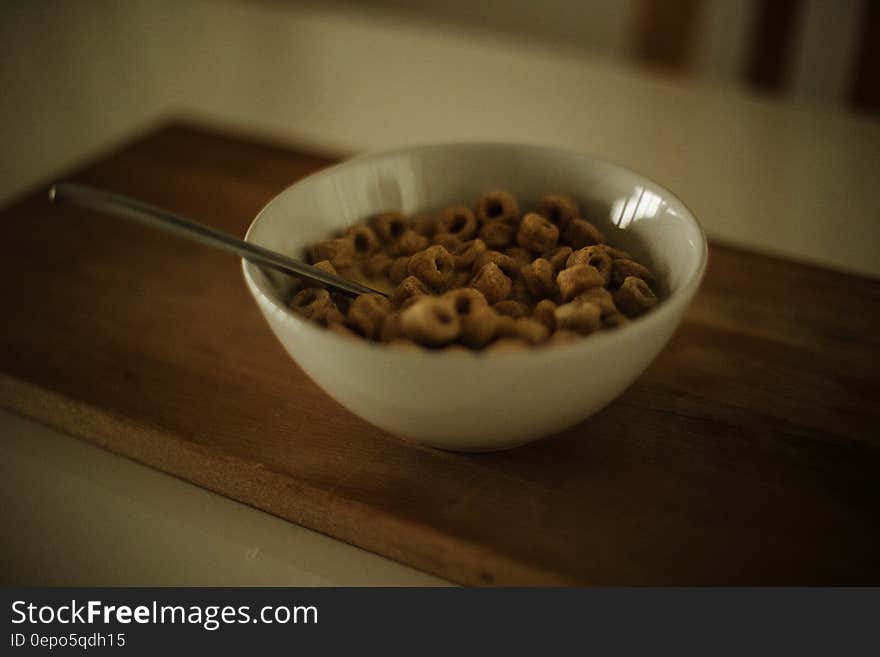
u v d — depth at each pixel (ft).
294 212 1.48
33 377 1.56
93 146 2.62
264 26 3.07
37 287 1.78
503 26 4.01
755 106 2.47
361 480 1.37
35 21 3.24
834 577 1.23
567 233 1.50
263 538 1.39
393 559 1.35
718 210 2.10
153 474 1.49
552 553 1.26
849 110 2.46
